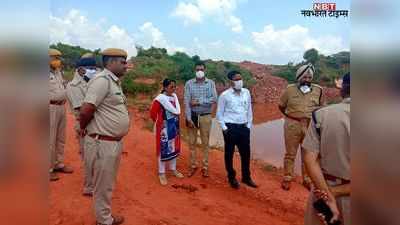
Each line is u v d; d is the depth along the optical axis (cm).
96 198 416
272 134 1600
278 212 554
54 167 601
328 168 242
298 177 753
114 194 555
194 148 691
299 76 604
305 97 610
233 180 640
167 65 3134
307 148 250
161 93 636
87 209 480
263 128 1808
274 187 672
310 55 3700
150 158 789
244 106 635
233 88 629
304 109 610
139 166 721
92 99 388
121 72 412
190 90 667
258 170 784
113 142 407
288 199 613
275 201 599
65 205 486
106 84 395
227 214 523
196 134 686
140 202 535
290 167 654
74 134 961
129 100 2056
